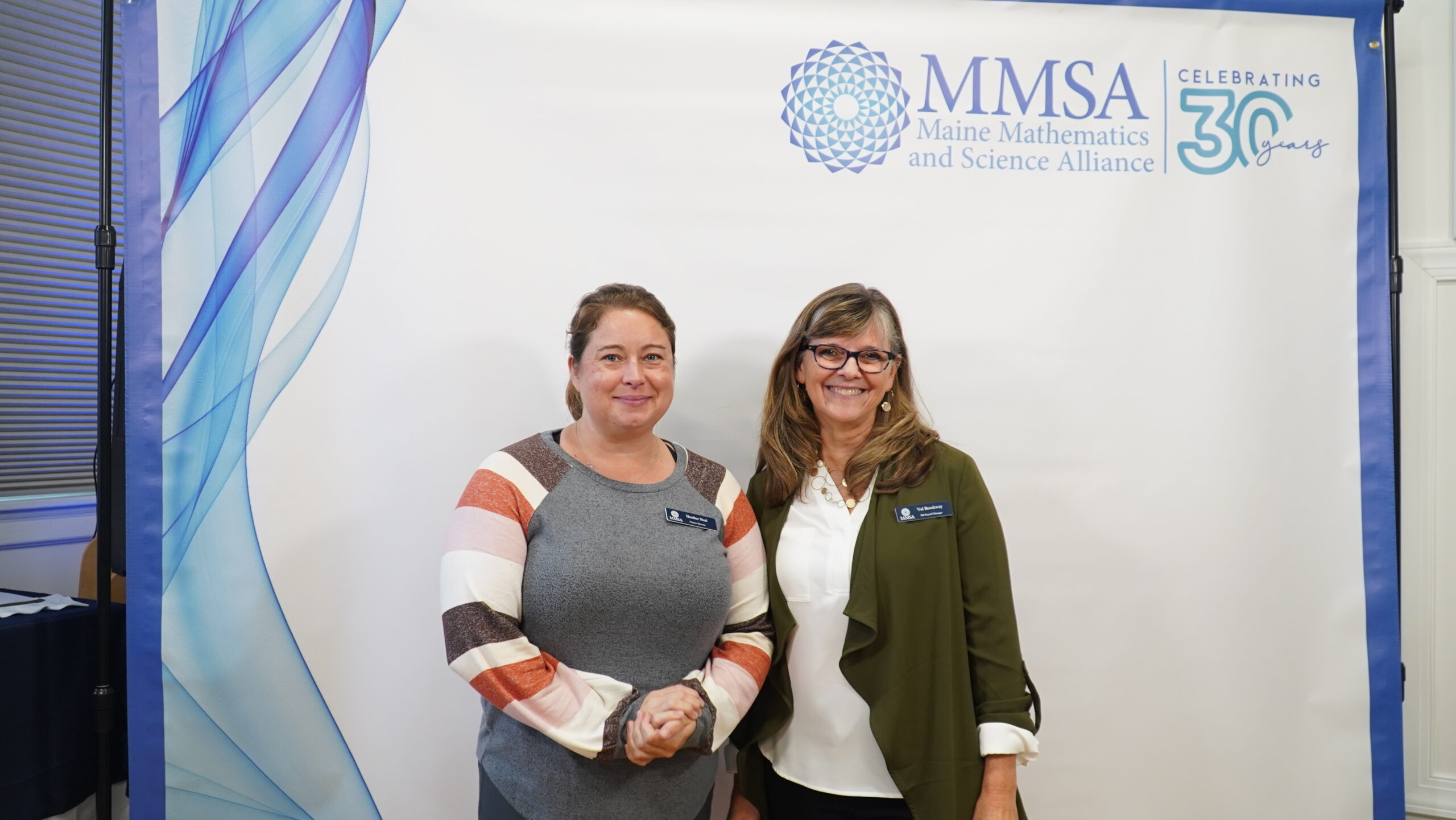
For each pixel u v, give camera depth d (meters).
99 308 1.63
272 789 1.66
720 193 1.72
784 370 1.42
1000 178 1.75
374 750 1.67
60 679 1.61
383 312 1.67
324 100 1.66
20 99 2.03
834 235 1.73
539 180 1.69
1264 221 1.77
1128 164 1.76
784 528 1.38
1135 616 1.75
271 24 1.66
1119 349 1.75
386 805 1.68
